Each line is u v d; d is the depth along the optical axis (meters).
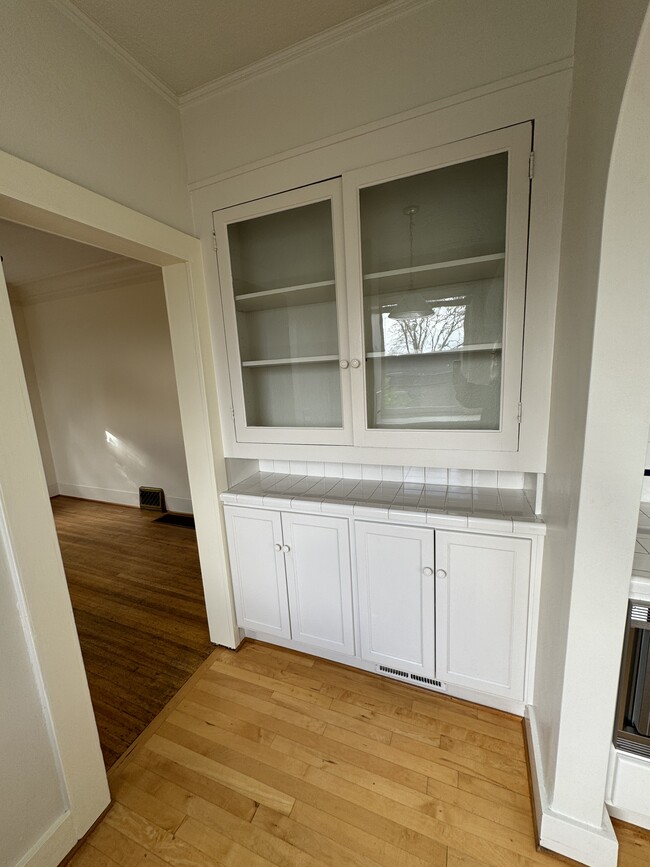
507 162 1.18
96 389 4.13
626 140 0.74
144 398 3.90
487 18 1.12
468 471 1.70
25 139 1.04
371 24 1.24
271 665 1.83
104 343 3.95
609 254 0.80
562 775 1.04
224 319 1.68
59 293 3.96
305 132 1.40
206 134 1.55
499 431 1.33
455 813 1.18
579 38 1.01
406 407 1.56
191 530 3.58
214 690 1.70
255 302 1.70
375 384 1.56
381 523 1.50
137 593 2.53
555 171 1.12
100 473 4.38
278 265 1.62
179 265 1.62
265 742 1.44
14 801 1.01
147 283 3.59
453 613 1.46
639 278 0.79
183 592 2.53
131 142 1.35
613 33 0.76
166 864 1.10
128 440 4.10
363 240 1.42
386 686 1.68
